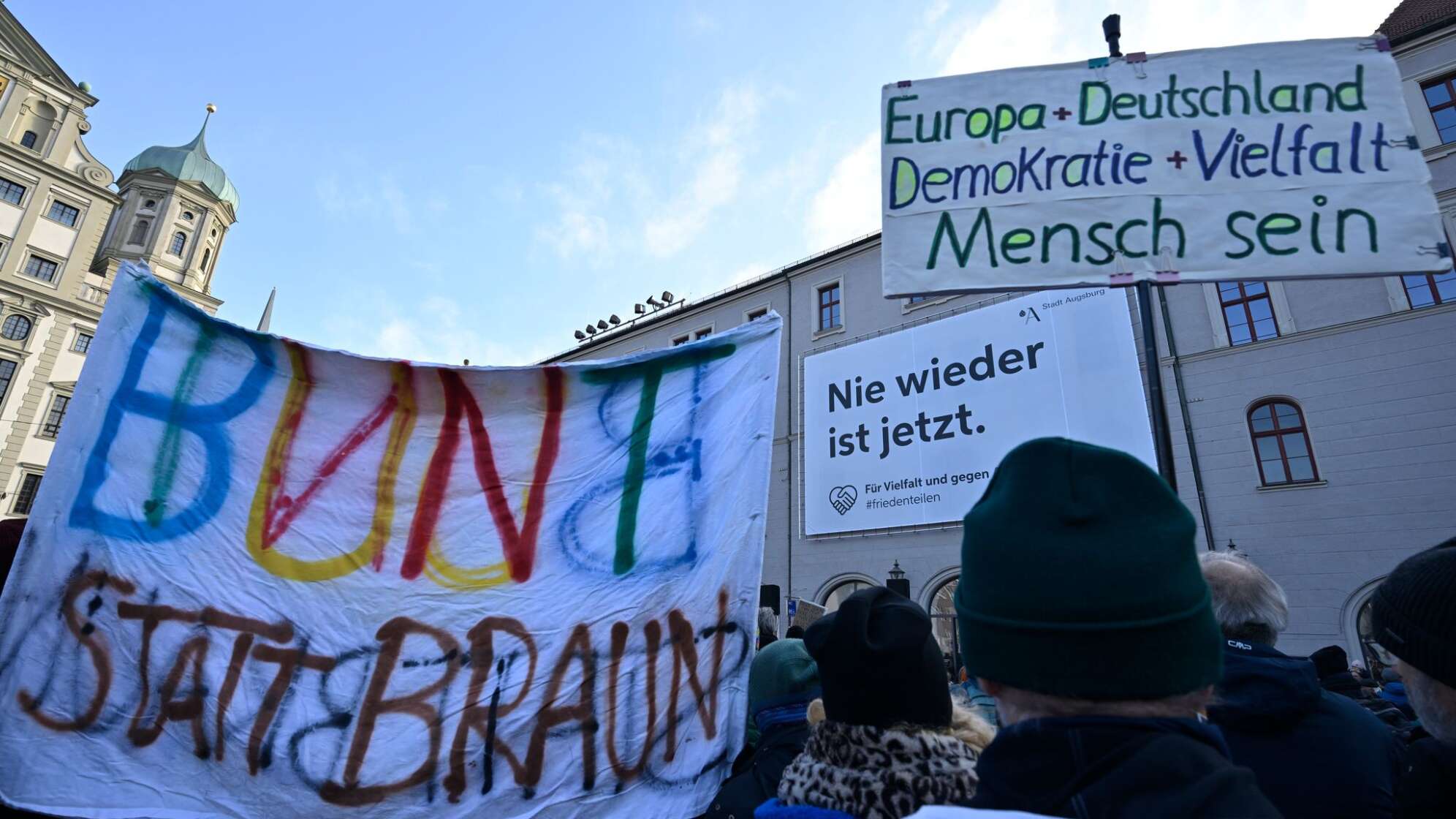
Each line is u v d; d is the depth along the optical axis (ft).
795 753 5.75
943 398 40.14
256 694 6.23
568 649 7.04
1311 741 5.04
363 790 6.15
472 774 6.42
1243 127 8.28
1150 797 2.31
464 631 6.86
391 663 6.59
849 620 4.40
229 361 7.15
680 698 7.22
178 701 6.04
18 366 90.79
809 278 59.11
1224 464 36.73
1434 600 3.80
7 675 5.66
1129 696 2.59
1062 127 8.69
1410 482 32.17
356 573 6.81
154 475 6.55
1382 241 7.57
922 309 50.08
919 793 3.89
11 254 93.15
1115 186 8.30
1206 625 2.71
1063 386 36.32
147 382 6.74
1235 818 2.19
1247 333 37.86
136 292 6.89
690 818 6.82
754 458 8.23
